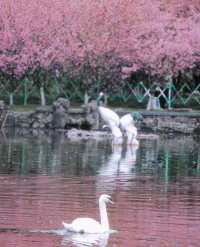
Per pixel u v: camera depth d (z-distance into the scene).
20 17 71.62
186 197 34.91
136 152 50.12
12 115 64.50
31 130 62.88
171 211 31.86
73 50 71.50
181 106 72.69
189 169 42.94
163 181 38.84
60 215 30.56
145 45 72.19
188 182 38.75
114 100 73.56
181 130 64.25
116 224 29.42
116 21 72.50
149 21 73.75
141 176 40.19
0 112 64.44
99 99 66.12
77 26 72.00
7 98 71.88
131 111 65.75
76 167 42.41
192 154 49.50
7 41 71.00
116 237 27.69
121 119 55.66
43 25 71.56
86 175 39.91
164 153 49.84
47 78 71.69
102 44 71.81
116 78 72.38
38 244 26.61
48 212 31.02
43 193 34.75
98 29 72.25
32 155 46.53
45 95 73.56
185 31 74.00
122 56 72.12
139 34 72.88
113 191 35.81
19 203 32.50
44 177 38.88
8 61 70.69
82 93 73.19
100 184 37.47
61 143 53.66
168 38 73.12
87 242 26.98
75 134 60.00
